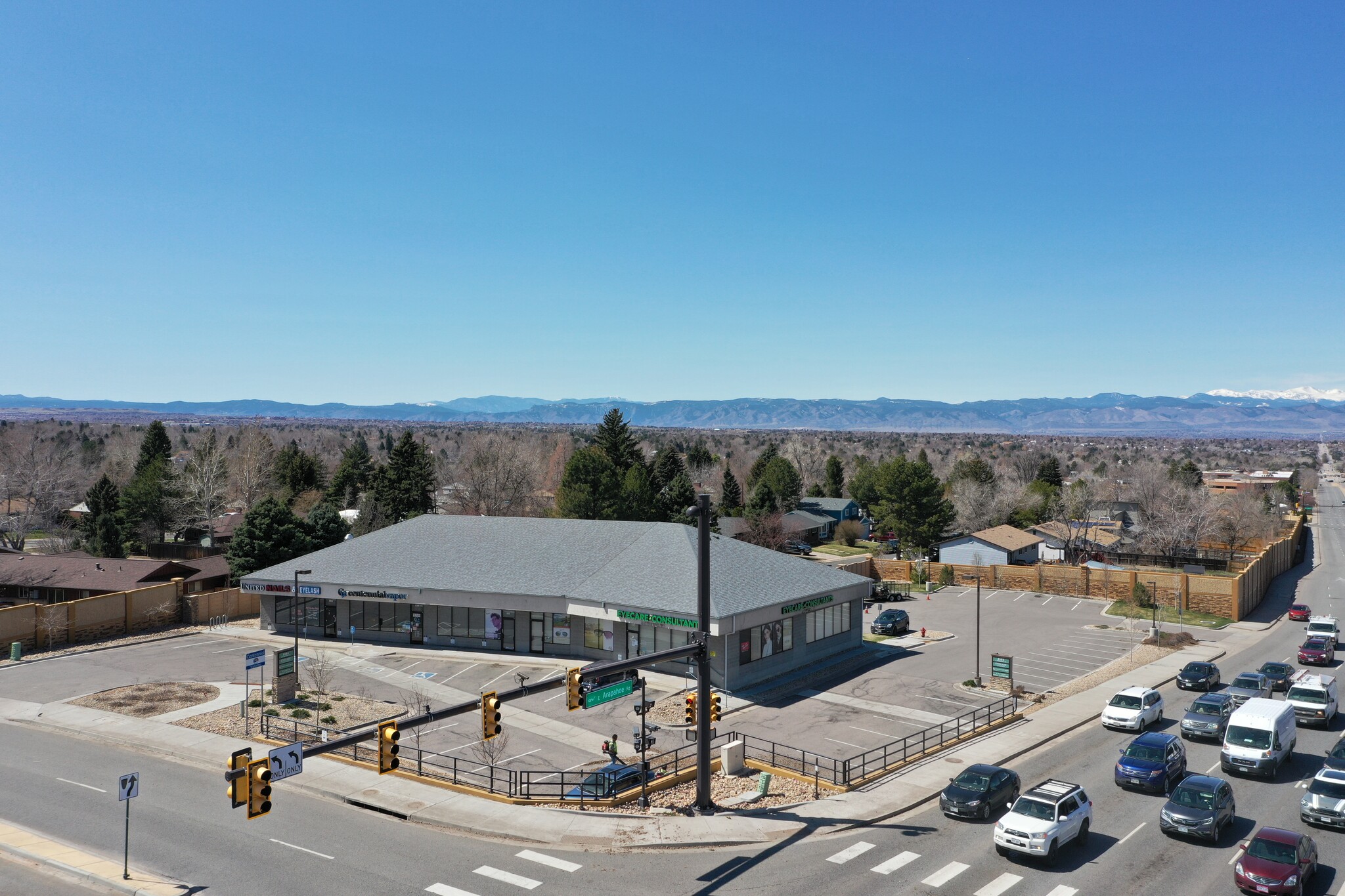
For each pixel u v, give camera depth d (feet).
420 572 184.85
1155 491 367.66
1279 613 238.07
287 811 94.99
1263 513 416.67
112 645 181.06
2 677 153.69
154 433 386.11
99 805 95.50
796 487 428.97
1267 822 90.58
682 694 147.23
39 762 110.32
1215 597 231.50
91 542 307.78
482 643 178.40
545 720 132.77
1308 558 371.56
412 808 94.94
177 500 320.09
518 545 191.31
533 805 95.96
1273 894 70.69
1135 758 101.86
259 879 77.15
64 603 181.16
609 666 85.30
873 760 112.37
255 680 152.46
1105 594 252.01
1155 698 131.13
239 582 227.20
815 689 154.10
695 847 85.10
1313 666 172.04
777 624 163.43
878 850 83.82
